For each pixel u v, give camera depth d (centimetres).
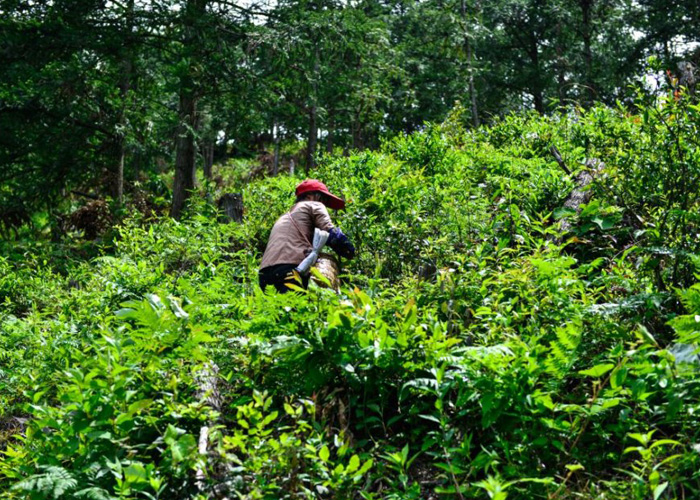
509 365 353
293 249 579
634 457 347
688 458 299
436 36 2978
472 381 359
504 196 740
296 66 1675
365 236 718
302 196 627
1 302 934
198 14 1550
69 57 1609
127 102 1841
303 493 317
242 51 1567
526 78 3566
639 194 557
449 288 486
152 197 1898
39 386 518
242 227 977
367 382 399
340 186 948
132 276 743
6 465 393
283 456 325
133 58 1630
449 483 338
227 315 556
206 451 340
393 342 393
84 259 1468
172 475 347
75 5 1569
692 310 372
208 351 455
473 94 2162
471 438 352
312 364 404
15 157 1755
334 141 3105
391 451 364
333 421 398
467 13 2253
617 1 3416
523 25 3728
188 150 1630
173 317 418
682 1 3412
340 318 400
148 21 1541
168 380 405
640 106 541
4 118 1656
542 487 317
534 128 1116
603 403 333
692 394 328
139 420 384
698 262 427
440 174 955
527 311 451
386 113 3016
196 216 1001
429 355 376
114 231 1531
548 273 471
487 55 3653
